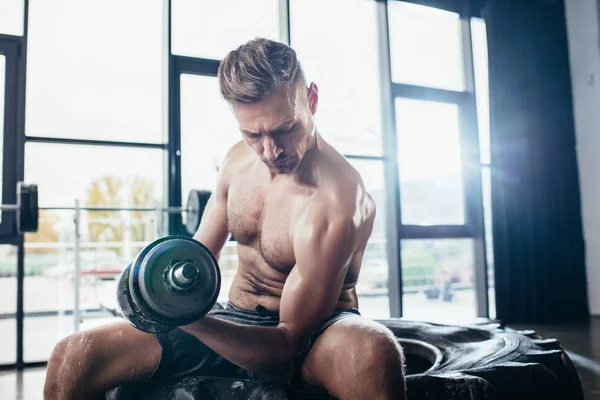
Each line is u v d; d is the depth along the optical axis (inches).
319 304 39.6
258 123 37.3
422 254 276.7
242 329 36.9
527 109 217.5
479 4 215.2
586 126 229.9
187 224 136.6
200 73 164.2
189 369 42.8
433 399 40.8
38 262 273.4
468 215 210.7
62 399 39.3
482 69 216.1
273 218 44.4
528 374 48.4
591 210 228.5
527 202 211.5
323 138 46.4
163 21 161.8
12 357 145.8
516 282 208.7
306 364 39.8
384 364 35.3
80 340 40.1
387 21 193.5
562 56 232.2
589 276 229.1
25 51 146.5
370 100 194.4
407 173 194.9
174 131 159.8
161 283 31.5
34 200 117.4
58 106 150.3
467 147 211.8
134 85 160.2
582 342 163.9
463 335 70.1
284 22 175.6
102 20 156.9
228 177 50.5
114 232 202.7
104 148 156.6
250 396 38.3
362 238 45.3
